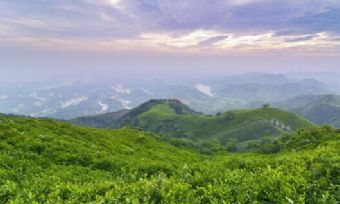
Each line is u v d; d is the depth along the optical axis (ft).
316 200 33.12
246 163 59.52
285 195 33.99
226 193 34.83
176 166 95.66
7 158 80.48
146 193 34.04
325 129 271.08
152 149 221.05
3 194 39.42
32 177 65.16
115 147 164.76
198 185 39.50
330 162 42.63
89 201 33.71
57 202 33.78
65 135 149.48
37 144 102.94
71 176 72.74
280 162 55.67
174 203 31.89
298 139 268.21
